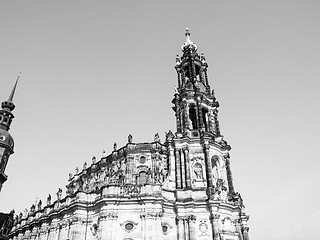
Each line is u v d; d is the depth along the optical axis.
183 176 50.97
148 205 44.66
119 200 44.88
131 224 43.81
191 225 45.56
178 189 49.22
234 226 49.16
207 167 51.41
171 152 54.12
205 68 68.62
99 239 42.56
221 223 47.03
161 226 44.59
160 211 44.91
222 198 49.47
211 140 54.78
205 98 61.44
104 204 44.94
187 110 59.22
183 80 65.69
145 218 43.72
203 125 57.72
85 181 63.56
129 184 47.56
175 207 47.44
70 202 50.28
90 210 47.50
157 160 55.53
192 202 47.16
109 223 43.34
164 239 44.84
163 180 52.28
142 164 55.56
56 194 57.47
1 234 71.25
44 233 54.22
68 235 46.47
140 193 46.06
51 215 52.25
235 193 53.53
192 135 56.25
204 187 49.56
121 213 44.53
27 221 63.25
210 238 45.12
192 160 52.88
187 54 69.06
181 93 61.81
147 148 56.81
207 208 47.28
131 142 58.25
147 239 42.03
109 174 55.47
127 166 55.25
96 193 48.62
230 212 49.53
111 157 59.44
